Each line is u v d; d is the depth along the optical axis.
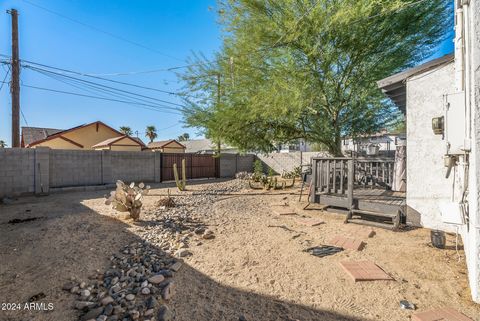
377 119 9.97
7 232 4.56
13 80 10.00
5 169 8.66
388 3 6.93
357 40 7.72
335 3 7.18
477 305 2.53
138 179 13.36
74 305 2.50
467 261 3.22
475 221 2.54
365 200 5.96
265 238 4.61
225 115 9.48
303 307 2.57
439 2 7.50
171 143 29.53
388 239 4.49
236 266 3.48
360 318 2.39
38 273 3.08
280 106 7.86
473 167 2.59
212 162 17.44
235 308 2.55
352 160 6.07
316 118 9.70
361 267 3.36
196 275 3.23
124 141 22.91
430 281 3.03
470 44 2.77
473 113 2.53
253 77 9.05
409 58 8.48
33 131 25.36
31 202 7.86
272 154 19.55
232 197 9.23
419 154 5.15
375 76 8.39
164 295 2.71
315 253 3.88
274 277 3.18
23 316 2.31
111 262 3.50
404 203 5.58
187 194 9.98
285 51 8.39
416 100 5.18
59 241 4.12
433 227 5.00
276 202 8.10
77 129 23.58
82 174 11.07
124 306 2.50
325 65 7.80
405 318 2.37
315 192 7.08
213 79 10.21
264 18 8.25
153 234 4.66
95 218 5.64
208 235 4.62
